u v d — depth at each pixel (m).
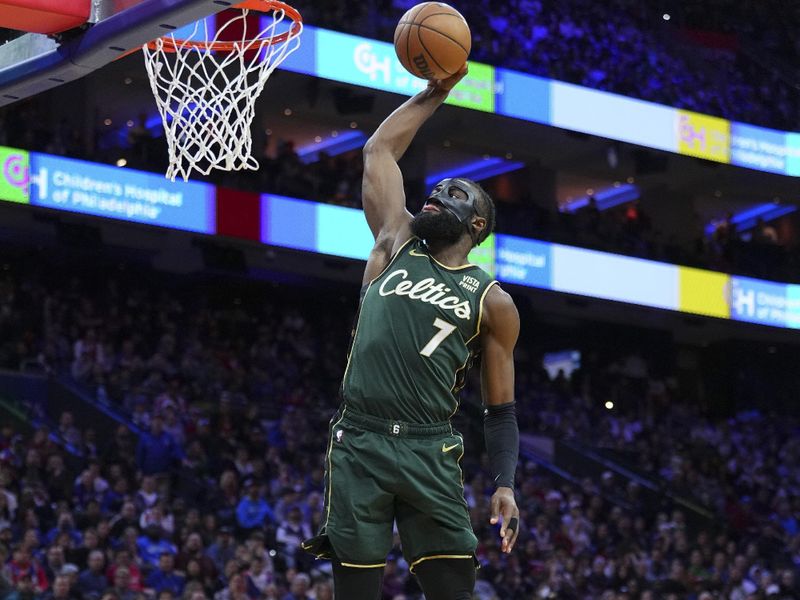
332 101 20.47
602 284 21.55
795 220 25.77
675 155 22.52
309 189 19.16
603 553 15.80
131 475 13.95
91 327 18.17
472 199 3.43
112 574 11.27
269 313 21.53
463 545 3.25
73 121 19.66
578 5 22.61
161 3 4.96
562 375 22.89
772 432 23.48
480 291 3.36
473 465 18.34
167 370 17.73
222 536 12.63
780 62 24.38
